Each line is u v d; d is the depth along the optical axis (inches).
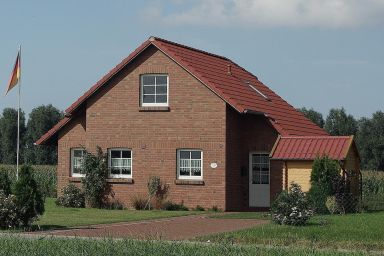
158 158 1435.8
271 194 1401.3
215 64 1595.7
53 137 1578.5
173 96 1429.6
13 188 989.8
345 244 778.2
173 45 1512.1
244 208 1444.4
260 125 1444.4
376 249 746.2
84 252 605.0
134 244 655.1
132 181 1454.2
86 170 1478.8
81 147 1544.0
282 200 1016.9
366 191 1959.9
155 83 1450.5
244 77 1667.1
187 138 1412.4
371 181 2022.6
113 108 1480.1
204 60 1565.0
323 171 1208.8
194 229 994.1
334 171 1212.5
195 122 1408.7
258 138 1443.2
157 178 1429.6
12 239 725.3
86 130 1499.8
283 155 1322.6
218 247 641.0
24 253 607.8
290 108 1670.8
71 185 1497.3
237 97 1441.9
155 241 690.8
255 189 1444.4
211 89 1393.9
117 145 1471.5
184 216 1246.3
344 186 1224.2
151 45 1444.4
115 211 1364.4
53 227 1012.5
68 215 1243.8
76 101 1509.6
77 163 1549.0
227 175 1389.0
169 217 1221.7
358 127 3887.8
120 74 1475.1
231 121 1412.4
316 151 1307.8
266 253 611.2
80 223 1078.4
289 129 1471.5
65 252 605.0
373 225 958.4
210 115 1397.6
